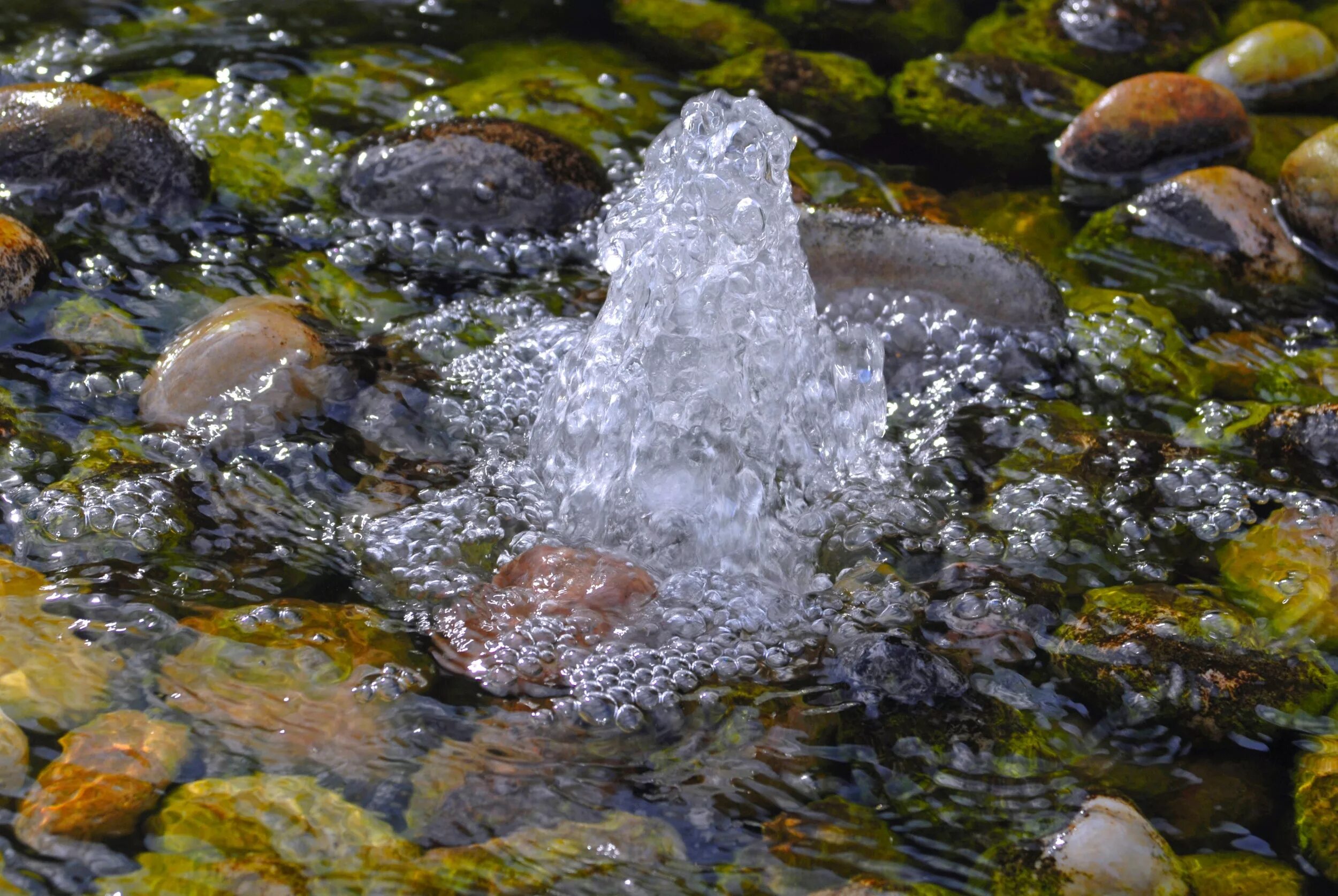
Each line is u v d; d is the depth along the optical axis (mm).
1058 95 4273
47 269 3047
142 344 2887
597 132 3879
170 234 3275
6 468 2492
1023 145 4020
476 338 3053
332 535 2449
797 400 2742
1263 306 3369
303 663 2119
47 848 1763
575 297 3248
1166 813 1946
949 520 2619
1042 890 1792
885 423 2877
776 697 2137
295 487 2549
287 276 3176
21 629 2117
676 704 2109
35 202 3260
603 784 1951
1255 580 2434
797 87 4203
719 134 2729
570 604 2273
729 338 2676
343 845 1810
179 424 2643
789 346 2744
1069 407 2984
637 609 2293
